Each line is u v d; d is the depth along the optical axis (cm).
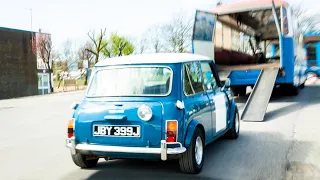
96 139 513
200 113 555
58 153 708
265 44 1931
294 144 723
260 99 1123
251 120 1012
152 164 608
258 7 1337
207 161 610
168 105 495
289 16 1334
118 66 555
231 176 525
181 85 520
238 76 1344
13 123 1155
